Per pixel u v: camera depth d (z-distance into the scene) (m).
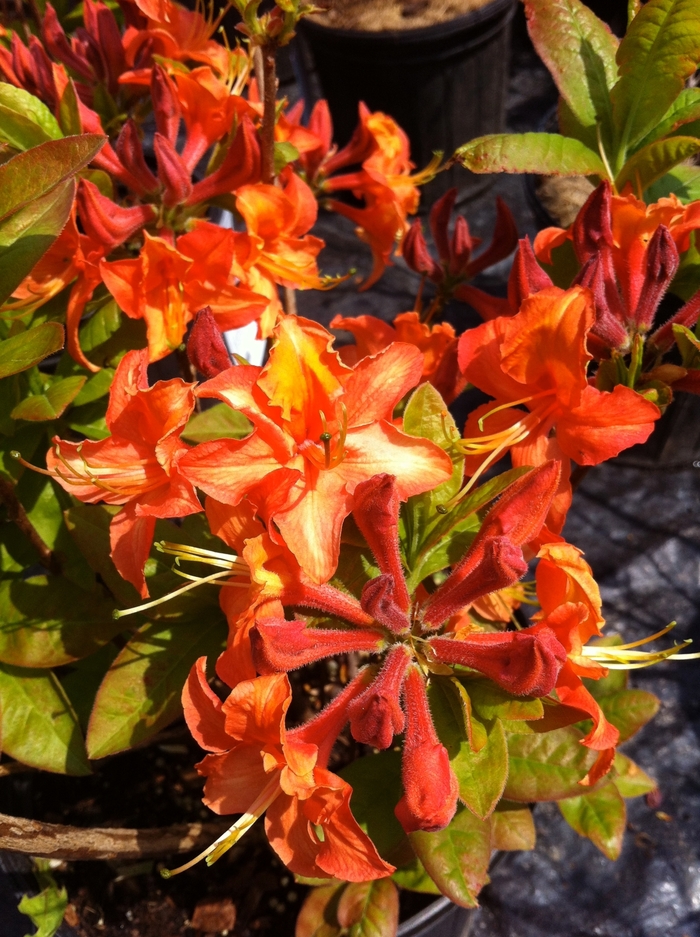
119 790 0.34
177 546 0.21
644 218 0.25
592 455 0.23
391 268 0.63
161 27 0.32
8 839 0.23
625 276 0.26
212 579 0.21
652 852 0.41
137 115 0.36
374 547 0.20
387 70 0.59
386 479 0.19
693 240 0.29
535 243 0.29
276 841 0.19
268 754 0.18
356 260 0.64
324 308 0.61
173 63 0.29
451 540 0.24
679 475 0.52
